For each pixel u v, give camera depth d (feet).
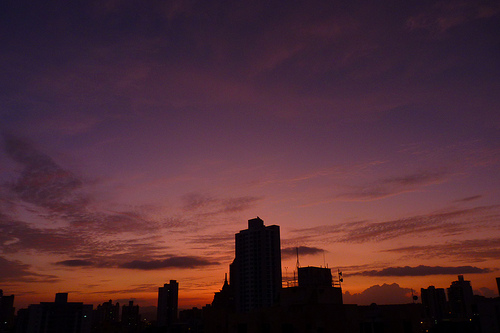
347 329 184.03
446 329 371.76
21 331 654.94
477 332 349.41
